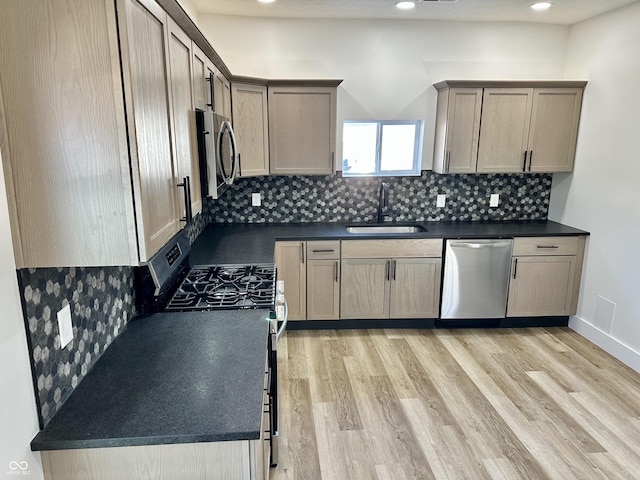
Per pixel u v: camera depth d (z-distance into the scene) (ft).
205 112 6.86
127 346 5.42
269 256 9.55
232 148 8.13
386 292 12.28
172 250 5.64
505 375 10.17
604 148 11.52
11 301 3.55
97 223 3.77
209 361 5.05
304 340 12.00
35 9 3.38
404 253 12.04
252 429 3.89
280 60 12.42
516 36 12.80
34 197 3.65
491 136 12.43
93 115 3.58
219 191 7.66
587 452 7.64
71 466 3.90
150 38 4.20
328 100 12.13
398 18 12.33
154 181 4.26
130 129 3.64
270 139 12.25
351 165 13.42
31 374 3.79
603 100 11.55
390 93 12.92
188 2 10.40
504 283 12.34
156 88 4.40
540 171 12.76
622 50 10.86
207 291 7.39
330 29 12.42
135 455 3.91
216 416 4.07
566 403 9.07
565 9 11.14
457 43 12.73
